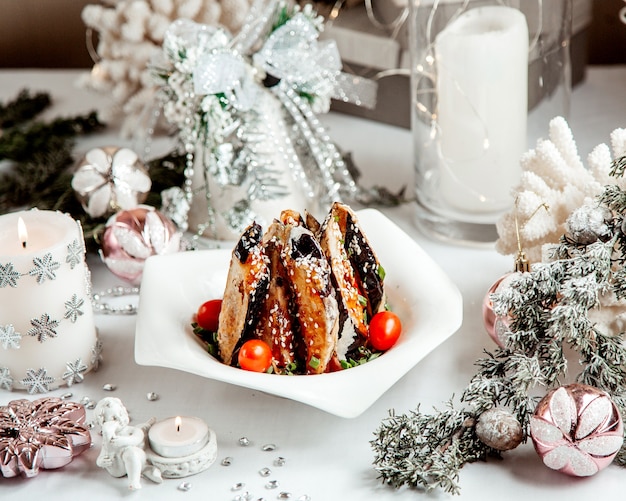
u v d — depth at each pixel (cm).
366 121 147
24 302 103
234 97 117
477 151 118
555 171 109
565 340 104
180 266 109
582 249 100
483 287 116
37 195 131
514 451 97
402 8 135
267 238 100
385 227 111
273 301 101
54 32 177
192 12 135
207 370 97
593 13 163
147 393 106
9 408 100
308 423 101
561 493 94
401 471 93
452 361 107
